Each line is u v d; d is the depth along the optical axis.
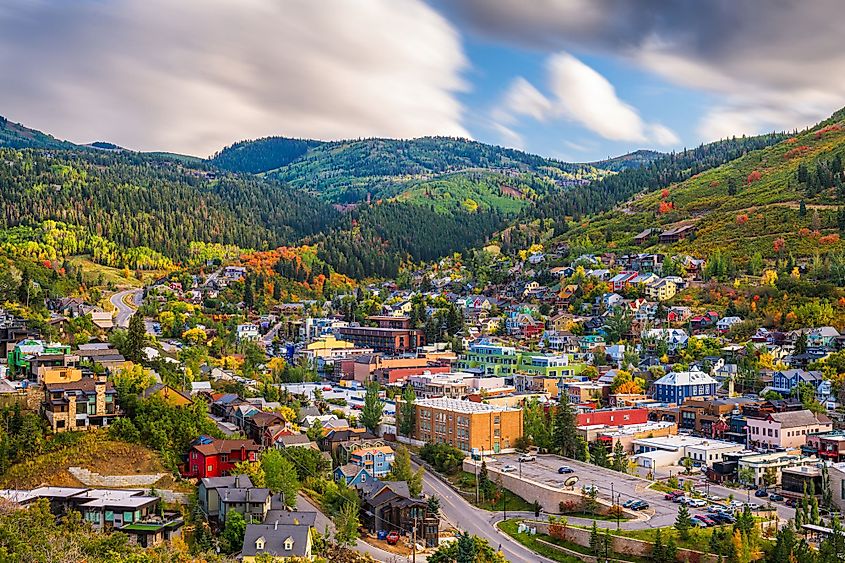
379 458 197.62
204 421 180.12
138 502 139.00
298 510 161.62
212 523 145.38
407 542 162.00
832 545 141.38
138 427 168.62
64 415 164.62
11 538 113.88
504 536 168.25
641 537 156.50
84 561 111.75
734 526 149.50
